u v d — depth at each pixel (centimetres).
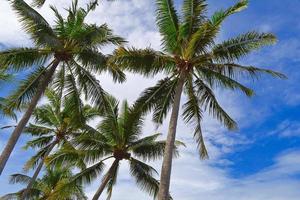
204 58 1844
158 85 1997
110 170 2450
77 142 2447
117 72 2170
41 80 2117
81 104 2197
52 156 2428
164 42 1908
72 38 2033
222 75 1916
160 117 2019
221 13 1794
